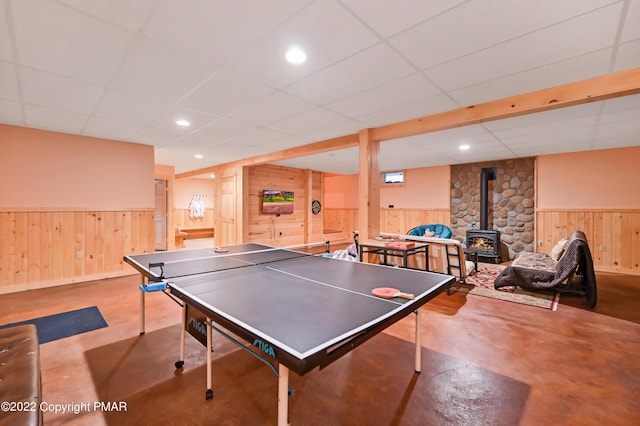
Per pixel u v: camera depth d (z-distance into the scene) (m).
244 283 1.86
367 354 2.31
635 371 2.07
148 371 2.05
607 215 5.25
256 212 7.13
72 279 4.28
